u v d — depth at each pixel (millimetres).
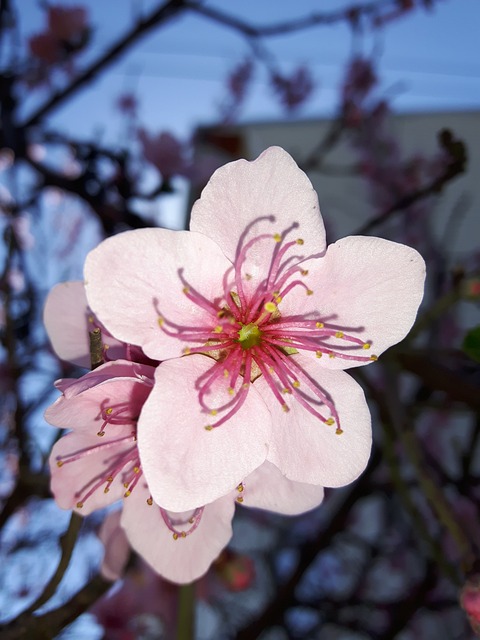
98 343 63
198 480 61
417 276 64
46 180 167
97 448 71
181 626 89
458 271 114
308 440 67
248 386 67
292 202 63
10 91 163
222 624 234
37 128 173
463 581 81
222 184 63
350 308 66
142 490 74
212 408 65
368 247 64
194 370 66
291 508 74
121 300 61
